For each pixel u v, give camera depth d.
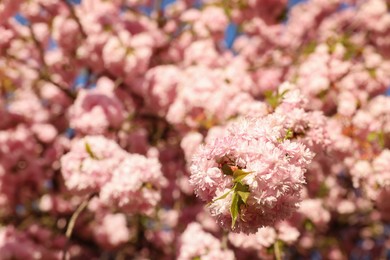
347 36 5.35
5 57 5.03
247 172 1.85
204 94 4.02
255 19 6.23
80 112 4.29
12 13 4.11
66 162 3.56
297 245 5.35
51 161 5.41
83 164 3.51
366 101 4.07
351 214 6.28
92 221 5.98
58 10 5.53
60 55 5.70
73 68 5.75
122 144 4.99
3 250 4.36
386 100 3.73
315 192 4.91
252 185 1.84
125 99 5.40
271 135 2.03
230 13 5.65
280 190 1.89
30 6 5.36
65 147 5.34
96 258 6.34
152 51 5.39
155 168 3.44
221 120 3.95
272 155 1.90
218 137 2.03
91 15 5.14
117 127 4.41
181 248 3.68
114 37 4.80
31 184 5.39
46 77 5.16
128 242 5.90
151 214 3.47
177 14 6.52
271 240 3.36
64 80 5.89
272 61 5.70
